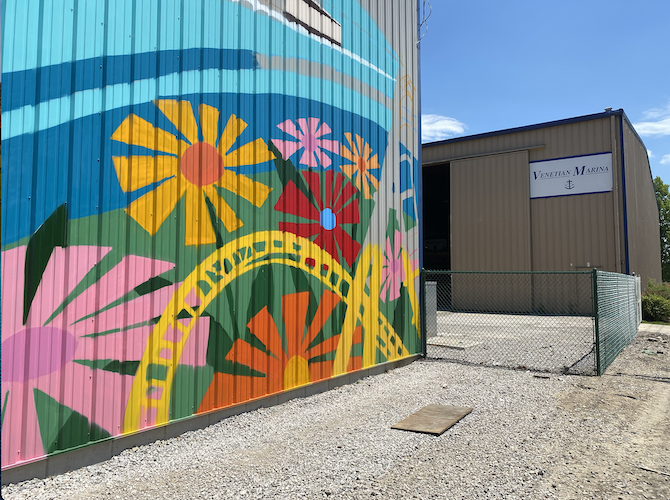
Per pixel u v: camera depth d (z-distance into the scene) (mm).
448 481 3580
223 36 5070
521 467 3857
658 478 3670
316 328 6332
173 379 4469
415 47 9250
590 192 18078
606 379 7156
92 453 3814
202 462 3920
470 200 20500
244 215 5262
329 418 5184
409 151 8836
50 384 3527
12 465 3289
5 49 3320
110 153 3965
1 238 3270
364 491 3404
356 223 7203
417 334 8852
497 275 19688
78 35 3771
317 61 6484
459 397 6094
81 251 3744
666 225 43906
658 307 18250
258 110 5473
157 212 4332
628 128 18891
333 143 6734
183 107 4598
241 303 5211
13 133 3354
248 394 5281
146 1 4305
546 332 12891
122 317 4031
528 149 19250
